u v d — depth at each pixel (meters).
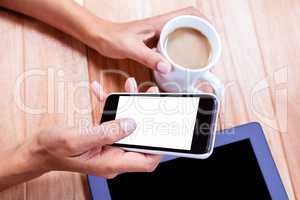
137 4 0.69
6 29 0.63
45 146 0.45
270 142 0.61
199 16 0.65
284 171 0.60
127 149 0.49
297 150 0.61
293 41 0.68
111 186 0.54
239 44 0.67
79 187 0.56
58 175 0.56
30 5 0.62
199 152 0.46
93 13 0.68
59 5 0.62
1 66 0.61
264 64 0.66
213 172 0.55
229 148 0.57
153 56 0.57
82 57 0.64
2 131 0.58
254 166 0.56
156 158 0.49
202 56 0.59
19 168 0.50
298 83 0.66
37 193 0.55
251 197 0.54
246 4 0.71
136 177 0.55
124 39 0.61
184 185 0.54
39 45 0.63
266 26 0.69
